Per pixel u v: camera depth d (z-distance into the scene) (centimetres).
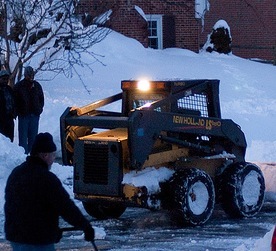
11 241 678
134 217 1314
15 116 1639
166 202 1216
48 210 676
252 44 4359
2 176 1434
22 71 2114
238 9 4334
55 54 2102
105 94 2405
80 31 2019
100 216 1299
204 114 1298
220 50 3638
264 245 861
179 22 3531
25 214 671
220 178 1294
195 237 1139
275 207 1403
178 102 1248
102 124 1192
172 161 1243
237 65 3222
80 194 1220
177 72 2906
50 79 2547
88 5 2427
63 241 1118
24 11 1877
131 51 3039
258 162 1589
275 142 1848
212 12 4303
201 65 3103
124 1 3316
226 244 1086
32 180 673
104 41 2998
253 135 2116
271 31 4375
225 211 1297
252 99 2616
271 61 4016
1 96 1619
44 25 1911
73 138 1255
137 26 3334
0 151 1477
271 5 4397
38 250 673
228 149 1323
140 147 1163
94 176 1198
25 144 1688
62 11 1902
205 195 1234
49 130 1925
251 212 1302
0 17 1953
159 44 3512
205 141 1302
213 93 1303
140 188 1172
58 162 1781
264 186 1330
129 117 1159
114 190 1179
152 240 1121
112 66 2844
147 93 1261
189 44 3544
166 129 1201
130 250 1054
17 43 2100
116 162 1176
